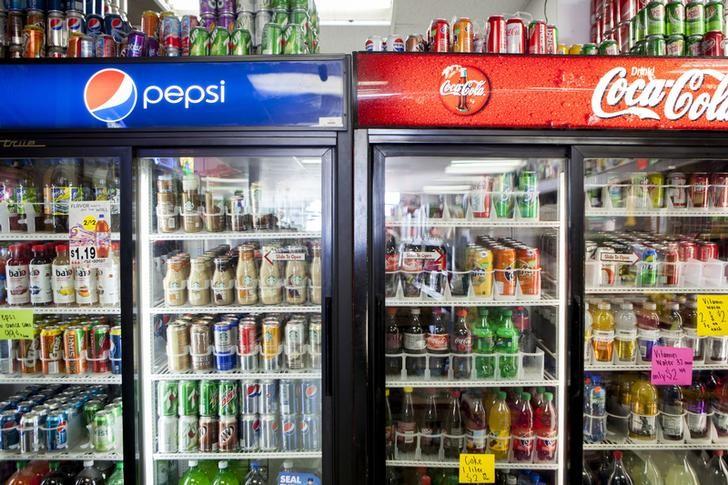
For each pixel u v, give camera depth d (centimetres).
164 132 169
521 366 200
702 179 204
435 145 174
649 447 200
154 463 197
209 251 218
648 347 202
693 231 226
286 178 214
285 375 192
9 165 197
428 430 207
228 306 196
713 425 205
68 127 169
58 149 169
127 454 178
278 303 201
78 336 195
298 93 169
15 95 169
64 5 196
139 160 183
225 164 209
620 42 217
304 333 204
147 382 192
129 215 172
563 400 188
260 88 169
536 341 222
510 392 217
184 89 168
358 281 175
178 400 200
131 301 176
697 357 206
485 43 190
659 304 217
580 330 181
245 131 170
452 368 203
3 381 191
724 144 176
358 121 171
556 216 195
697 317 196
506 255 199
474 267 201
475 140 172
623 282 206
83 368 196
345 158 171
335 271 174
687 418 205
